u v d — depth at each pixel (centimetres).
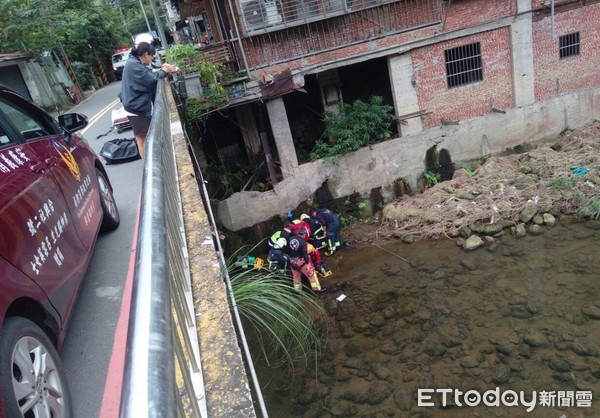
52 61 1997
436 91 1148
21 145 268
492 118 1192
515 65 1161
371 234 1087
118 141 717
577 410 514
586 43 1205
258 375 649
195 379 177
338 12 1022
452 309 748
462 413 538
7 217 207
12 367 170
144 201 166
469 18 1102
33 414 180
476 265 871
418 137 1161
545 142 1248
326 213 1041
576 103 1236
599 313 662
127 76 511
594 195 988
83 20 2380
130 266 359
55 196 273
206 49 1022
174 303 173
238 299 386
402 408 560
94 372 249
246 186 1142
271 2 997
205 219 323
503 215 1002
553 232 937
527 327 667
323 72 1152
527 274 808
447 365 622
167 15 2339
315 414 575
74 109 1755
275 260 872
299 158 1176
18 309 197
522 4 1112
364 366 646
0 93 284
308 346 695
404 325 729
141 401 75
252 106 1185
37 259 222
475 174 1181
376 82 1267
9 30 1596
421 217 1067
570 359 591
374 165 1155
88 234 320
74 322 294
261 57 1040
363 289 862
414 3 1061
